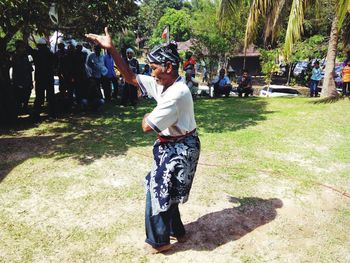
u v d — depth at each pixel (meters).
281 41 20.92
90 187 4.67
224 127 7.84
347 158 5.96
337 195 4.67
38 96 8.69
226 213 4.12
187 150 3.02
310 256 3.40
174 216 3.44
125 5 8.73
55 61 9.63
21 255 3.33
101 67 9.60
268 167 5.50
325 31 21.45
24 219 3.91
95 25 8.85
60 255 3.34
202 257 3.33
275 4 10.77
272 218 4.04
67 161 5.55
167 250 3.41
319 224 3.96
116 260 3.28
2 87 7.96
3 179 4.88
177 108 2.90
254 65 34.06
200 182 4.89
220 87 13.56
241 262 3.28
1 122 7.95
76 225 3.82
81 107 9.45
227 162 5.66
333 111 9.56
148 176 3.25
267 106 10.74
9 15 6.89
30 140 6.63
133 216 4.01
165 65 2.87
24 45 8.15
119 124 7.89
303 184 4.93
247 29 10.52
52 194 4.47
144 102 10.91
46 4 7.07
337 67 19.33
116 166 5.38
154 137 6.86
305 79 24.89
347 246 3.58
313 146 6.55
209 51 24.58
